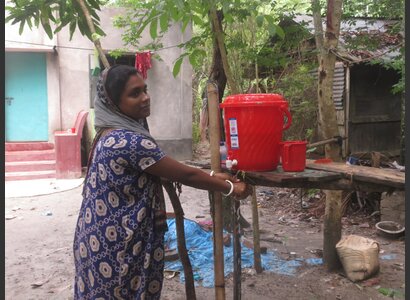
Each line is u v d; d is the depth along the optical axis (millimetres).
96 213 1910
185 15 2795
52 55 9711
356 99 7980
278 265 4066
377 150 8219
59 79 9758
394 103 8297
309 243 4727
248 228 5191
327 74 3494
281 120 2137
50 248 4758
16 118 9820
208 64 7895
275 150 2133
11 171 8742
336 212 3820
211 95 2264
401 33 5410
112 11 9703
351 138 7922
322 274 3836
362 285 3596
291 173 2072
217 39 3424
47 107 9883
